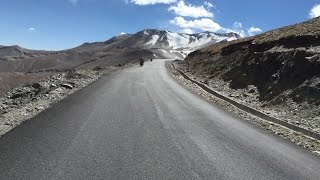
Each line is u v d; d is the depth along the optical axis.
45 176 7.28
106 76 35.88
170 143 10.31
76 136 10.55
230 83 28.58
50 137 10.30
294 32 31.67
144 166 8.16
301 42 25.58
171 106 17.73
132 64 71.19
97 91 22.38
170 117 14.59
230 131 12.45
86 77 33.28
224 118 15.14
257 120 15.10
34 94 22.41
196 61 59.22
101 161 8.37
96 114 14.30
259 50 29.73
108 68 50.75
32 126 11.62
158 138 10.85
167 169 8.02
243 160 8.97
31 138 10.12
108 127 11.99
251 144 10.70
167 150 9.56
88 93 21.11
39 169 7.67
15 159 8.27
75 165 8.01
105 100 18.50
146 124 12.87
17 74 128.38
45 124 11.98
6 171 7.49
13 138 10.07
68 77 33.09
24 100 19.69
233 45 44.06
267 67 24.08
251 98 21.83
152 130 11.94
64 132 10.98
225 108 18.47
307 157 9.64
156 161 8.57
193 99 21.20
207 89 26.98
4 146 9.26
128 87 26.09
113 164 8.20
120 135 10.96
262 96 21.00
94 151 9.14
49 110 14.75
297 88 18.12
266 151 9.98
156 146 9.91
